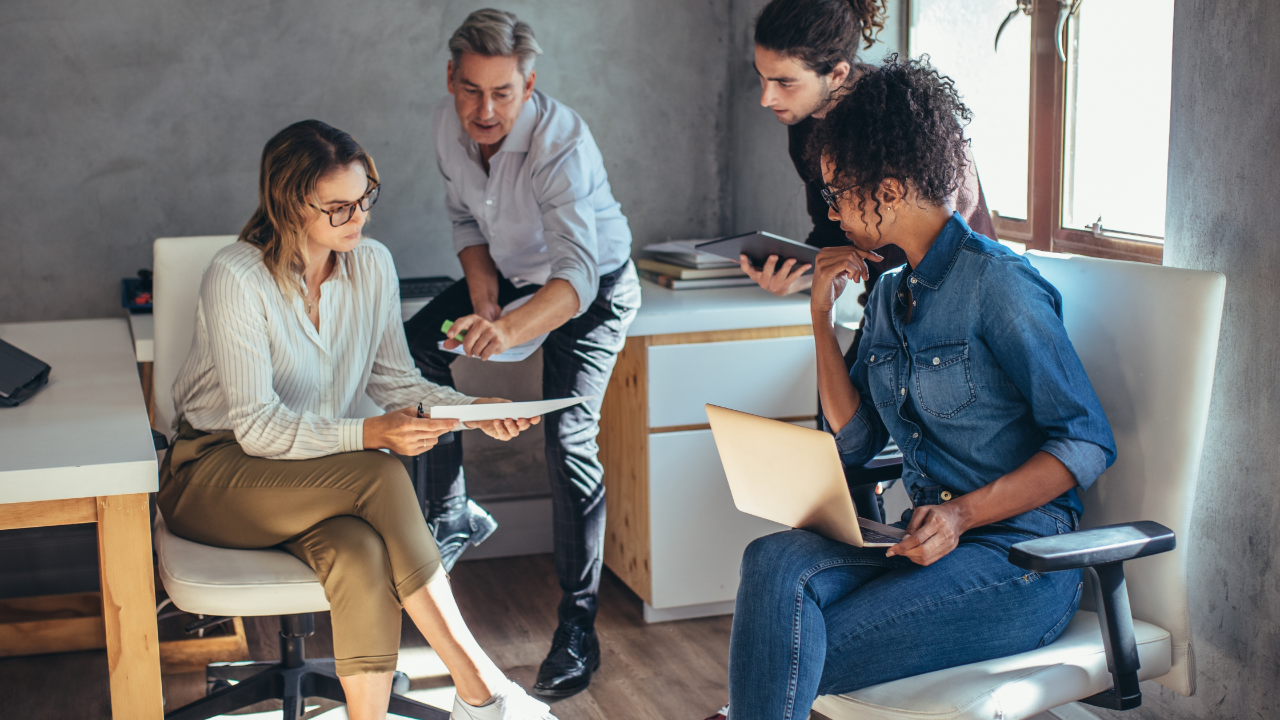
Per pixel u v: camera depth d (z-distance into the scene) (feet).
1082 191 6.81
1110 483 5.11
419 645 8.38
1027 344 4.77
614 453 9.08
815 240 7.41
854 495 5.72
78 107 9.02
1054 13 6.82
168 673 7.85
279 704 7.33
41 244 9.12
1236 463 5.41
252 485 5.76
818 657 4.61
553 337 7.66
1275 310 5.10
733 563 8.58
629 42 10.25
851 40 6.55
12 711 7.26
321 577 5.53
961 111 5.15
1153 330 4.94
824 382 5.78
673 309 8.18
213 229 9.49
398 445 5.77
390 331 6.74
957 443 5.11
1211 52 5.33
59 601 8.29
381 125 9.71
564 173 7.25
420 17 9.65
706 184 10.73
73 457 4.97
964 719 4.38
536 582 9.66
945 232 5.08
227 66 9.29
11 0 8.75
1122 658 4.52
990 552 4.82
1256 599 5.36
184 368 6.40
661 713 7.23
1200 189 5.46
